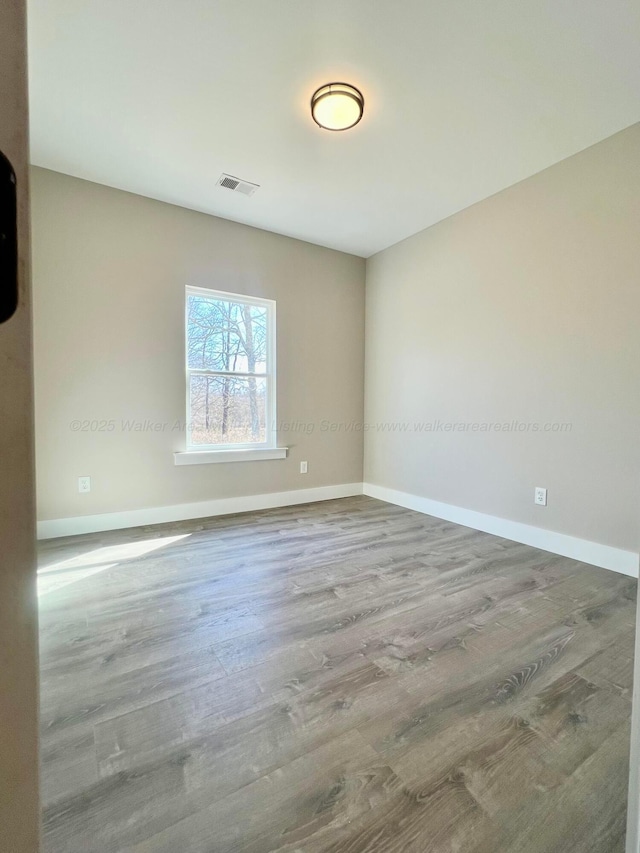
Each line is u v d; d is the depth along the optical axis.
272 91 1.98
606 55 1.76
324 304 4.02
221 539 2.83
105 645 1.57
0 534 0.39
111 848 0.84
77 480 2.89
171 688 1.33
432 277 3.51
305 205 3.14
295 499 3.92
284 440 3.83
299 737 1.14
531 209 2.72
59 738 1.12
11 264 0.38
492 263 3.00
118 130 2.28
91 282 2.88
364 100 2.02
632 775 0.65
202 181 2.81
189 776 1.01
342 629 1.69
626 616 1.81
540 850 0.85
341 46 1.73
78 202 2.81
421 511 3.65
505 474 2.94
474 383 3.16
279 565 2.38
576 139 2.33
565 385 2.57
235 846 0.85
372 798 0.96
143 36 1.68
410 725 1.18
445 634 1.66
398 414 3.91
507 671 1.42
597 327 2.40
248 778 1.01
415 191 2.91
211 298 3.45
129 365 3.04
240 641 1.60
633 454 2.27
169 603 1.91
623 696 1.30
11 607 0.40
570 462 2.55
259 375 3.72
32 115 2.16
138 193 2.99
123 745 1.10
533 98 2.01
